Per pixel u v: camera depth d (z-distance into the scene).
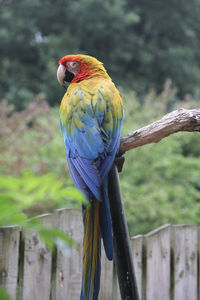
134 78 28.14
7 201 1.68
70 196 1.79
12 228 4.48
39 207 7.14
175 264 5.52
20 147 9.78
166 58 28.14
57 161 9.84
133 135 4.19
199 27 30.34
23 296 4.57
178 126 4.04
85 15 27.08
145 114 11.98
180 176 11.46
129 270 3.77
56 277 4.81
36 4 28.39
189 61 28.94
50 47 26.72
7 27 27.78
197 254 5.71
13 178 1.67
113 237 3.84
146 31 29.03
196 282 5.68
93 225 3.66
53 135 10.09
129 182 10.77
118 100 4.61
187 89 28.64
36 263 4.65
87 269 3.54
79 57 5.25
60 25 28.78
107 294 5.05
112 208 3.88
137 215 9.83
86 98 4.54
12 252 4.48
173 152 12.72
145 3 29.41
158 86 28.44
